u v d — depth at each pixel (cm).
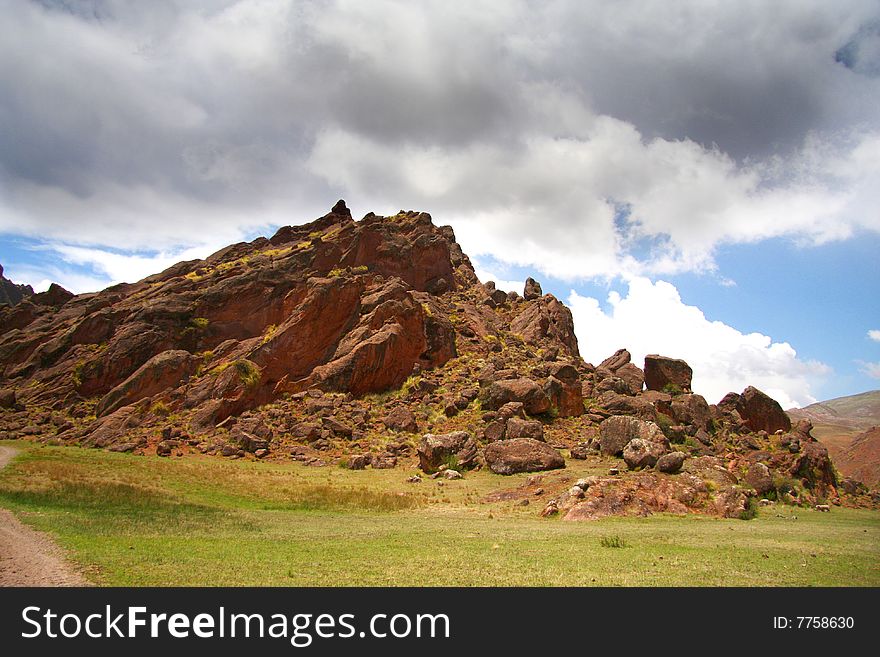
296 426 5647
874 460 7775
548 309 9788
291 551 1727
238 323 7525
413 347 7194
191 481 3678
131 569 1391
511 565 1514
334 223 10656
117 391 6331
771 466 4819
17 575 1308
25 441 5584
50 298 9669
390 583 1328
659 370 7475
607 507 2809
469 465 4528
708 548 1822
